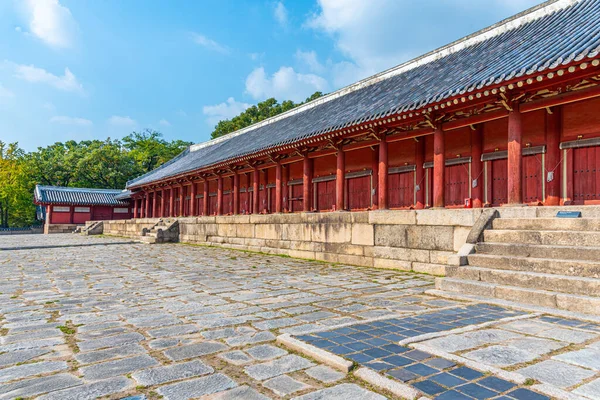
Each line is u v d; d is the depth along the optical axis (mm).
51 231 51219
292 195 26406
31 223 67250
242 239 21281
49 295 8516
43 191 52625
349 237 14148
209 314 6582
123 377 3928
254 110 66062
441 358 4102
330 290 8648
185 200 38594
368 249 13320
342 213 14453
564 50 9602
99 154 66375
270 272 11898
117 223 41281
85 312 6867
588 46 8828
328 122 18422
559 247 7379
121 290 9047
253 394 3482
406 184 19203
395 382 3527
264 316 6383
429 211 11336
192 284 9766
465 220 10359
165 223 30906
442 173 13039
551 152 13961
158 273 11961
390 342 4691
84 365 4281
